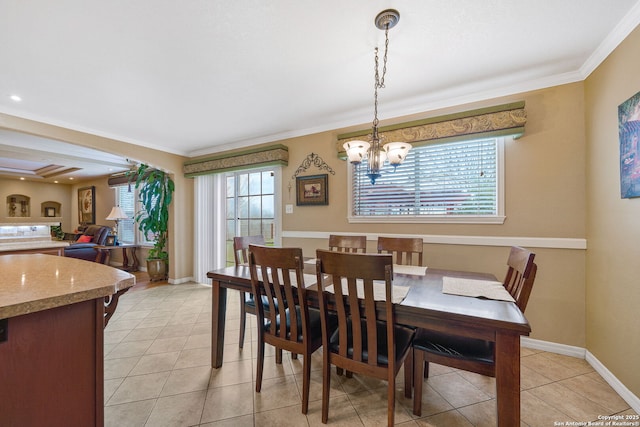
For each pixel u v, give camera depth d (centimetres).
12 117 273
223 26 161
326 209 324
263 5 145
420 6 147
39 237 323
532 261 137
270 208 385
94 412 98
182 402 164
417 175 276
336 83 230
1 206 693
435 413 156
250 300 229
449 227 258
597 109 193
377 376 136
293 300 158
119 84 227
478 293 148
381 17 154
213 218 428
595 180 196
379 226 291
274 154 344
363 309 144
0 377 79
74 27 159
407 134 265
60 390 91
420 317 130
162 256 455
